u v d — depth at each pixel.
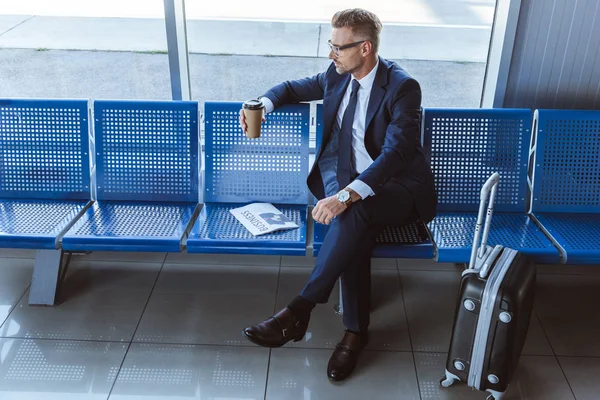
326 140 2.60
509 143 2.79
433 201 2.53
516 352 2.16
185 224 2.63
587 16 2.77
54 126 2.81
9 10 3.58
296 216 2.73
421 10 3.17
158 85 3.24
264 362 2.45
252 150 2.81
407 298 2.86
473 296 2.11
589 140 2.79
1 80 3.29
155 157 2.83
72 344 2.52
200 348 2.52
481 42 3.10
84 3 3.37
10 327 2.60
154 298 2.82
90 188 2.86
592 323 2.72
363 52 2.34
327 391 2.30
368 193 2.27
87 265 3.05
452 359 2.23
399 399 2.27
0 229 2.54
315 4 3.25
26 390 2.27
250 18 3.23
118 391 2.28
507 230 2.66
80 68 3.29
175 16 2.86
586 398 2.29
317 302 2.31
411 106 2.36
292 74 3.33
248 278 3.00
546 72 2.90
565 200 2.84
